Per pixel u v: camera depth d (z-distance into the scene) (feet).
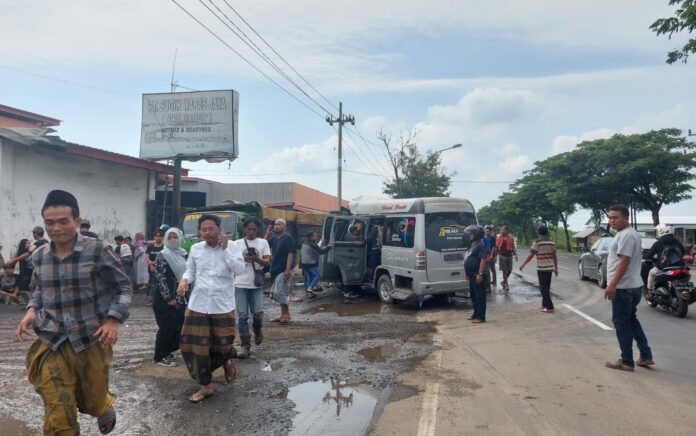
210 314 16.74
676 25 46.37
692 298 32.89
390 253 38.70
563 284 51.75
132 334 26.89
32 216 44.78
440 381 19.07
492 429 14.53
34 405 16.25
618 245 20.44
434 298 41.45
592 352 23.48
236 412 15.81
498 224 226.38
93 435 14.05
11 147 42.45
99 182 52.24
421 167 130.31
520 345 24.93
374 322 30.96
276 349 23.86
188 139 59.21
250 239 22.97
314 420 15.28
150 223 58.29
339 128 93.76
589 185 117.70
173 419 15.20
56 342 11.31
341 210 45.42
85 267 11.44
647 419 15.23
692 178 105.70
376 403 16.74
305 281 43.52
